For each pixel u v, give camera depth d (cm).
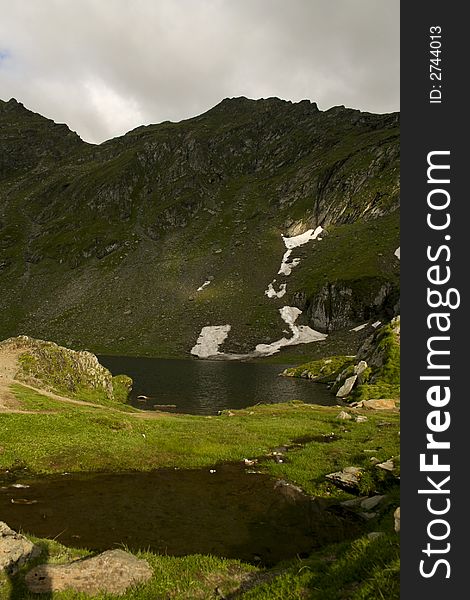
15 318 19775
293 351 14950
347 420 3962
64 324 18688
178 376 9425
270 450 2902
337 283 17562
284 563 1309
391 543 954
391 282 17175
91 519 1709
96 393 5072
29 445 2561
